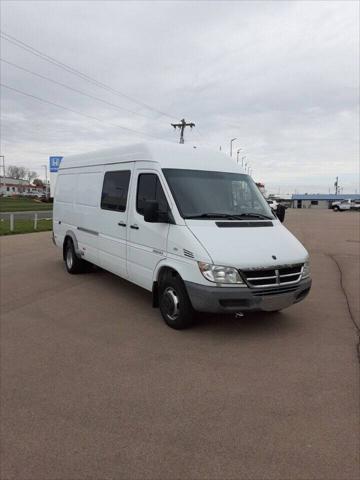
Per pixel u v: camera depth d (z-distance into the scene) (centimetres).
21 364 432
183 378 403
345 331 549
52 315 602
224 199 589
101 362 439
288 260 512
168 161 600
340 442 302
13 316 595
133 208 630
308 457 285
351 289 812
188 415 337
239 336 521
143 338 510
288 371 422
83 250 830
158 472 269
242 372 418
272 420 331
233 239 514
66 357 451
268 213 620
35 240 1497
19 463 277
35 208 4103
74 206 873
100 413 339
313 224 2967
